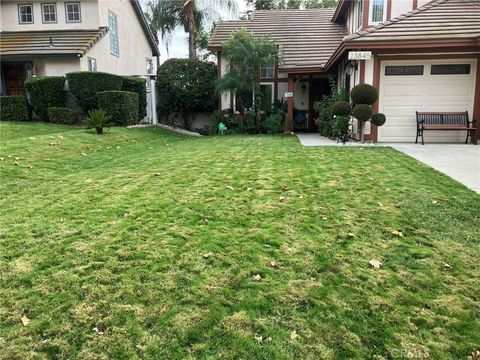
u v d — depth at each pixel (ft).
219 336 8.46
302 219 14.89
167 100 61.93
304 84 59.41
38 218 15.20
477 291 10.09
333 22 64.95
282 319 9.02
